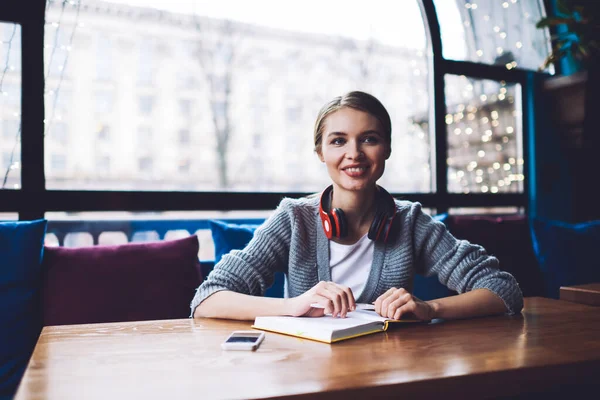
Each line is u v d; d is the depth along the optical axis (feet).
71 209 7.04
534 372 2.59
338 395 2.20
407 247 4.57
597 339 3.20
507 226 8.38
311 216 4.67
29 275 5.66
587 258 8.04
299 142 16.11
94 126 17.15
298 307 3.62
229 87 17.21
